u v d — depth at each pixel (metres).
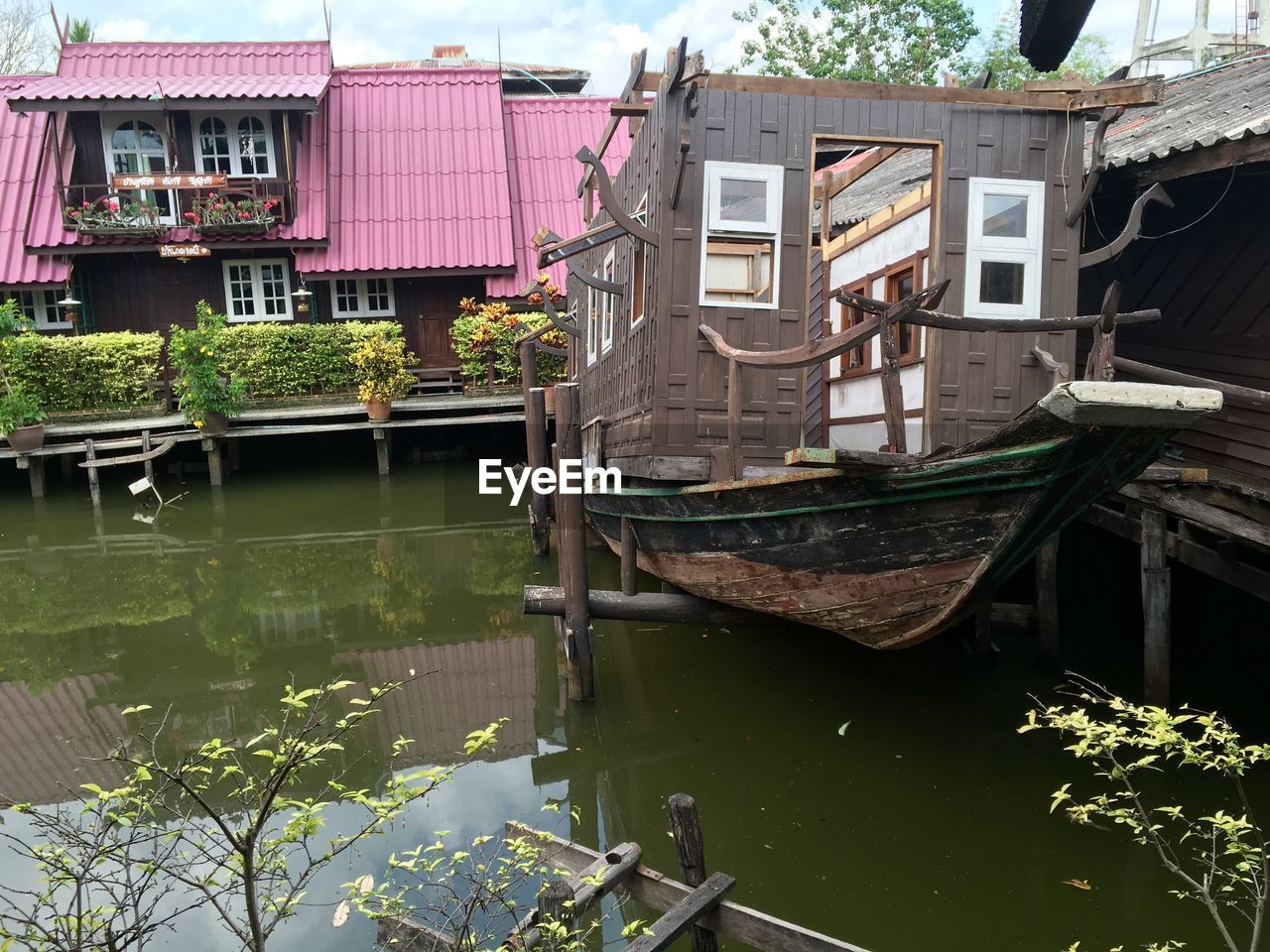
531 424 10.45
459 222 16.64
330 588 9.68
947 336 6.38
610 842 4.89
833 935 4.05
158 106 14.72
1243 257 6.89
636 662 7.27
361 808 5.21
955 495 4.50
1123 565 8.19
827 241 9.76
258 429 13.88
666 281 6.12
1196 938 3.99
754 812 5.11
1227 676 6.87
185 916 4.13
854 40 26.28
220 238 15.40
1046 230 6.38
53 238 15.02
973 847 4.73
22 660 7.80
